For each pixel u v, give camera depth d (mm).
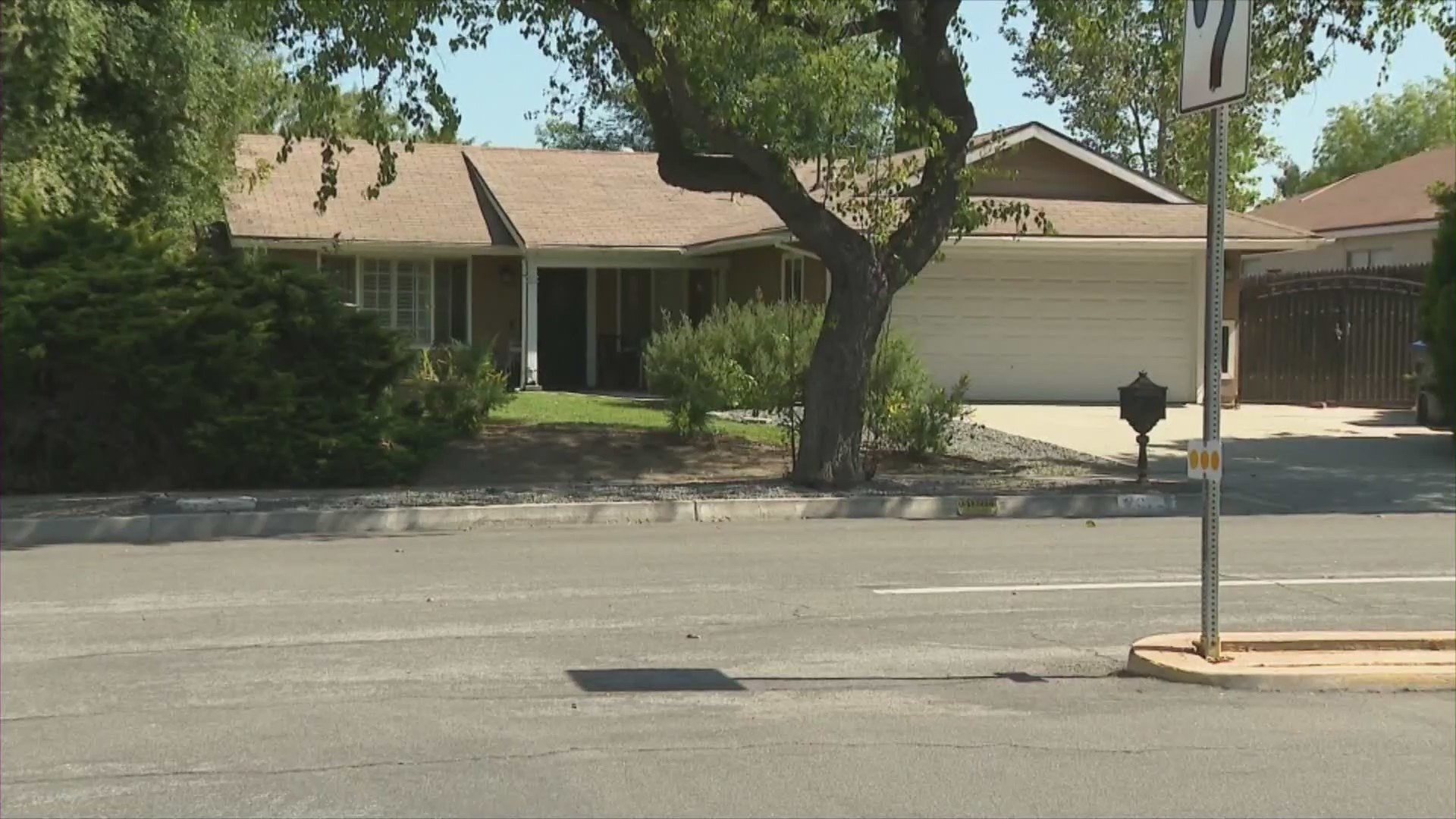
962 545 12391
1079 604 9625
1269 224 25625
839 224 15453
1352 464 18125
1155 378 25297
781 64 14250
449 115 15047
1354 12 16500
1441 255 20500
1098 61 30438
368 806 5617
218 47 22234
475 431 18391
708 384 18234
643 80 14164
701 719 6809
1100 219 24906
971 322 24703
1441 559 11609
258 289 15820
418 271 27781
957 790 5844
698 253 27172
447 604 9586
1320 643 7883
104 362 14820
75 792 5773
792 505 14555
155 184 21391
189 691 7285
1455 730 6699
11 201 16875
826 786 5879
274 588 10180
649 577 10656
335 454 15430
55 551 12070
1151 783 5957
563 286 29172
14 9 17875
